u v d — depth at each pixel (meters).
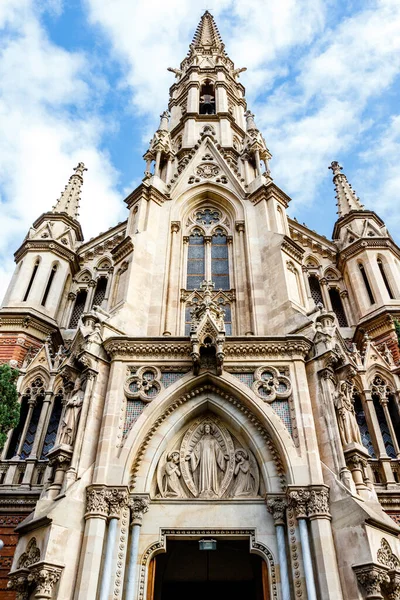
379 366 22.55
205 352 16.44
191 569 18.42
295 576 12.71
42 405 22.42
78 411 15.20
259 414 15.28
